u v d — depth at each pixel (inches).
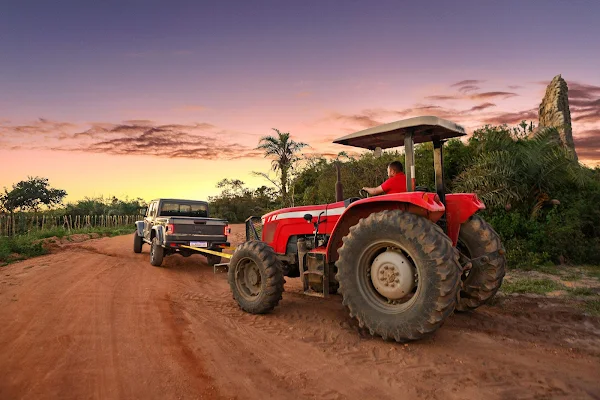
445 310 138.1
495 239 178.9
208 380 120.7
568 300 207.2
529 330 163.6
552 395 109.8
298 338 159.8
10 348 146.3
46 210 1302.9
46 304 211.8
